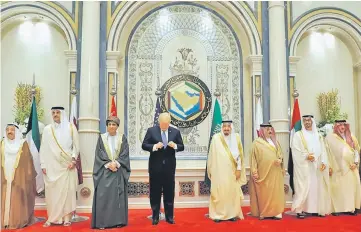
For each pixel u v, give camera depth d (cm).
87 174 575
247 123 672
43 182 522
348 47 712
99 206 442
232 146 505
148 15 677
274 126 623
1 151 468
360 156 557
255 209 509
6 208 450
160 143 458
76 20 641
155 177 466
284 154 612
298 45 705
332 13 680
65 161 473
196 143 664
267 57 658
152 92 669
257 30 664
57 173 470
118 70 660
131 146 655
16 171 461
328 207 525
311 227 441
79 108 606
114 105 593
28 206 470
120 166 462
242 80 681
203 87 677
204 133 668
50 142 474
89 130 585
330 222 473
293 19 671
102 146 462
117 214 446
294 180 520
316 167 515
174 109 667
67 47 669
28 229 444
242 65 684
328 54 711
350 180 535
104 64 630
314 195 510
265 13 668
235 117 675
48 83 661
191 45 685
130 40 672
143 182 607
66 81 662
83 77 601
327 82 705
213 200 493
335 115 670
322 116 689
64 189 469
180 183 612
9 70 659
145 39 677
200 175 615
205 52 685
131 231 424
